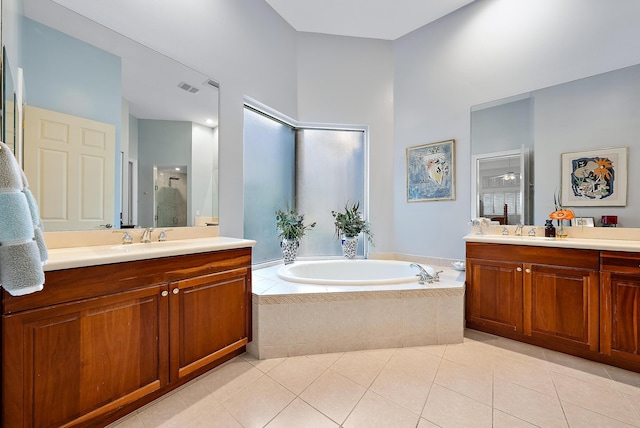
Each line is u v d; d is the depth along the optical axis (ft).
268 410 4.66
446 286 7.09
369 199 10.91
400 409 4.66
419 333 6.92
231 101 8.01
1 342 3.26
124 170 5.82
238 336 6.13
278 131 10.44
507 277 7.13
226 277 5.90
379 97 10.89
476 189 9.12
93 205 5.37
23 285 2.82
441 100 9.82
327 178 11.28
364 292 6.70
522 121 8.38
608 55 7.19
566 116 7.73
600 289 5.95
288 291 6.61
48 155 4.77
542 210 8.06
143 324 4.51
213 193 7.55
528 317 6.81
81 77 5.19
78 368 3.82
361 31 10.48
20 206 2.87
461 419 4.43
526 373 5.70
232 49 8.04
